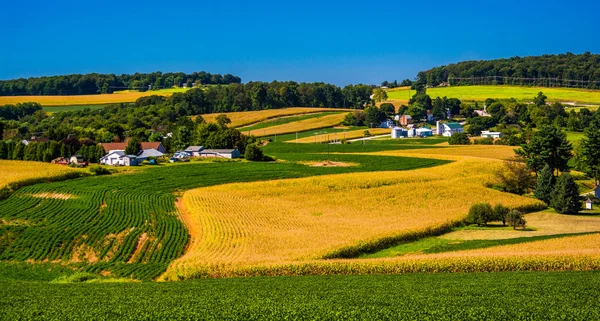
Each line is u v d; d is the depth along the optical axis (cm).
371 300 3644
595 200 9000
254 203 7962
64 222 6675
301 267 4769
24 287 4338
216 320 3284
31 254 5684
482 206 7250
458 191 8956
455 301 3609
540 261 4806
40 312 3481
